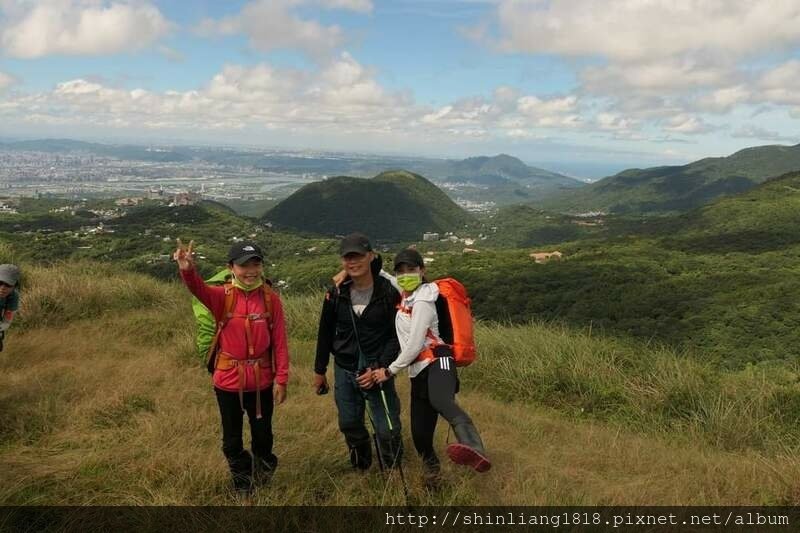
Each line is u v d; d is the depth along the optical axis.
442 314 3.14
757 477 3.41
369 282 3.11
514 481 3.20
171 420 3.93
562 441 4.21
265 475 3.04
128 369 5.23
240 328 2.89
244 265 2.87
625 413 5.32
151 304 8.34
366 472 3.27
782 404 5.34
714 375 6.20
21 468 3.09
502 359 6.41
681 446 4.43
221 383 2.93
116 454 3.35
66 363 5.36
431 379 2.95
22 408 4.05
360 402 3.26
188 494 2.86
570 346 6.58
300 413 4.32
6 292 4.09
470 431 2.71
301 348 6.93
